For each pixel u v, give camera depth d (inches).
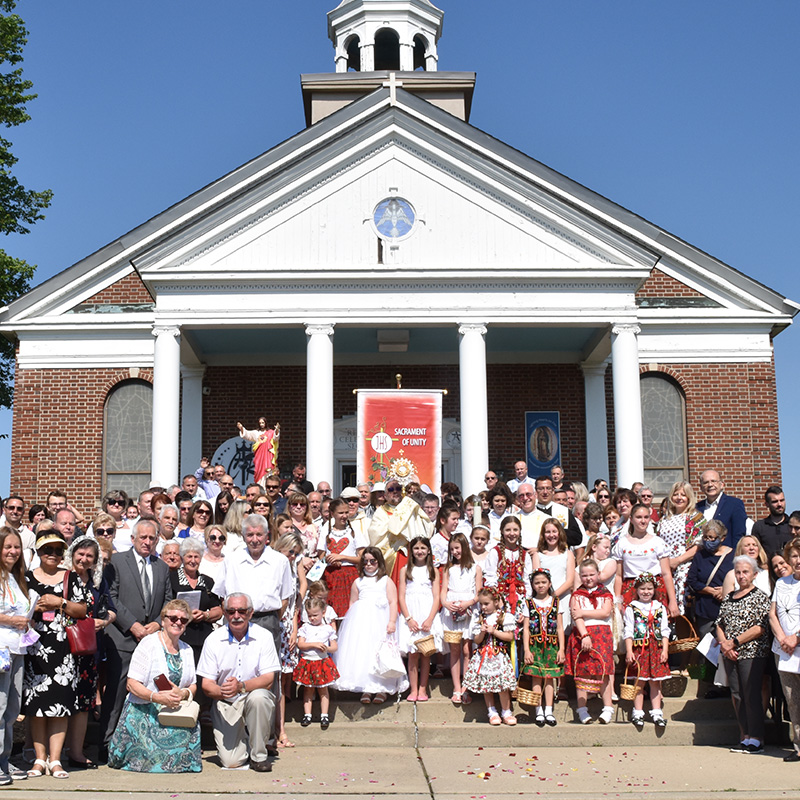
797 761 378.6
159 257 754.2
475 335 748.0
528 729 414.3
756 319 883.4
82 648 350.3
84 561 357.1
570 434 896.3
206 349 881.5
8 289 1051.9
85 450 882.8
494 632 420.2
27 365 892.6
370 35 1136.2
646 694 438.3
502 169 764.0
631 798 324.8
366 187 771.4
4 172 1076.5
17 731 410.3
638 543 440.8
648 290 890.7
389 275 748.6
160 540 427.8
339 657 437.4
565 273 749.3
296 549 431.2
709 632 430.6
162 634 370.6
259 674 373.1
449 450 892.0
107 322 892.0
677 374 883.4
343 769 364.8
